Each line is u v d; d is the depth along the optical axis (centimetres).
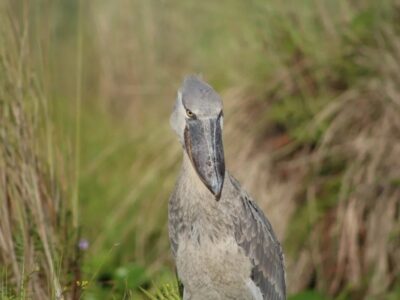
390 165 1251
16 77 949
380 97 1284
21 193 933
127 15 1565
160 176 1347
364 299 1227
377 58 1298
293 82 1331
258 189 1285
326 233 1262
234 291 765
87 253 1077
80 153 1375
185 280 766
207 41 1457
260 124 1321
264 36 1366
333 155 1279
